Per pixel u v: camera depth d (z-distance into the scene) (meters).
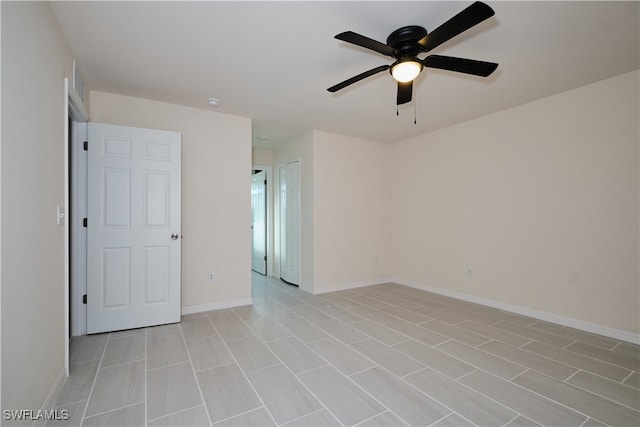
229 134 3.61
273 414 1.64
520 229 3.35
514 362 2.23
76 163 2.68
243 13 1.82
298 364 2.20
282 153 5.21
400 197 4.95
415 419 1.60
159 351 2.39
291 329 2.89
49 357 1.68
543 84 2.82
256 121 3.90
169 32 2.01
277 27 1.97
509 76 2.66
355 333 2.79
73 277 2.67
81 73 2.52
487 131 3.69
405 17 1.86
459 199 4.02
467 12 1.42
